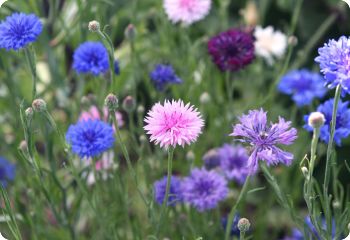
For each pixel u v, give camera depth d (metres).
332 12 0.99
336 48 0.49
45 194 0.63
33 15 0.62
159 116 0.50
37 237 0.68
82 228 0.80
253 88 0.93
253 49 0.68
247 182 0.55
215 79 0.83
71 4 0.86
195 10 0.76
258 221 0.75
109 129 0.60
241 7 1.03
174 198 0.64
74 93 0.86
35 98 0.61
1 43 0.61
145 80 0.77
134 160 0.84
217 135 0.77
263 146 0.51
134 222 0.66
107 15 0.81
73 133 0.61
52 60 0.82
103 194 0.72
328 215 0.53
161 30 0.87
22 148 0.63
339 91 0.49
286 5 1.00
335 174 0.60
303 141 0.80
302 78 0.79
